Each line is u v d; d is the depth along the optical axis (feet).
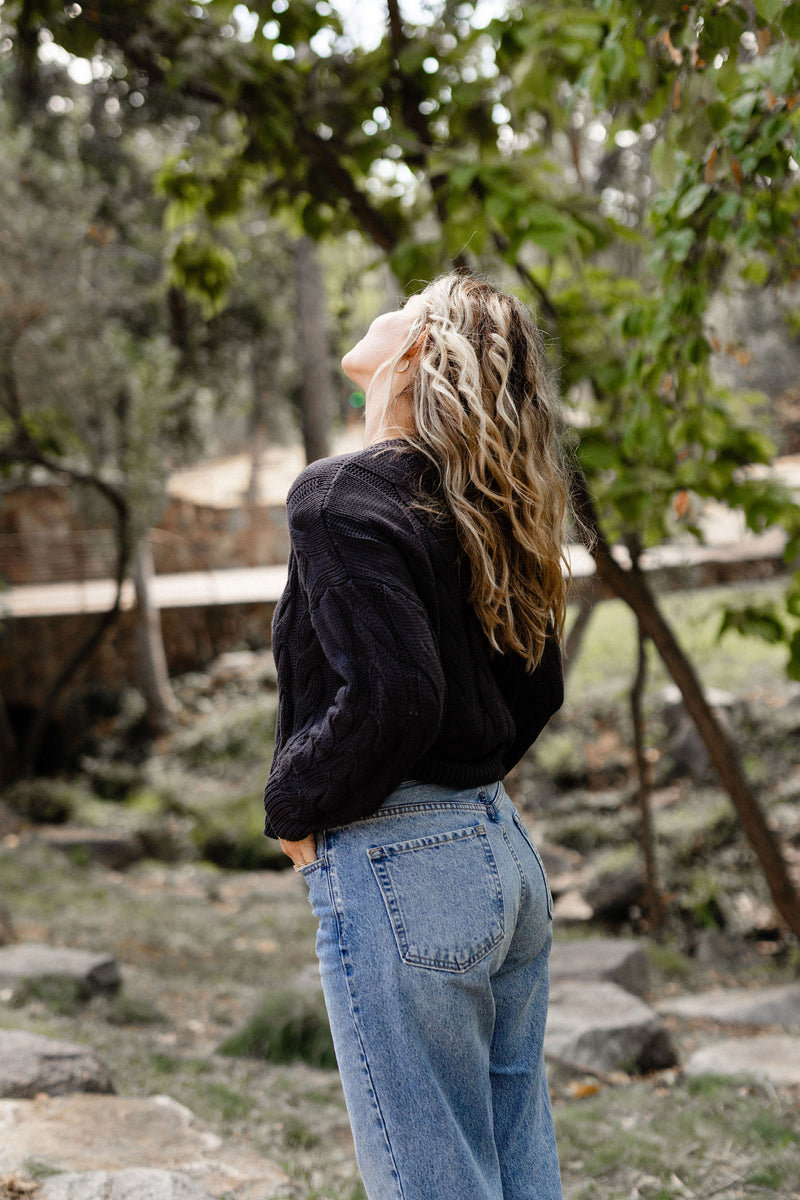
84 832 37.40
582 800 33.99
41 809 41.42
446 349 4.81
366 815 4.48
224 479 84.23
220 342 49.08
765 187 10.31
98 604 54.13
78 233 38.73
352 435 70.23
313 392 43.75
